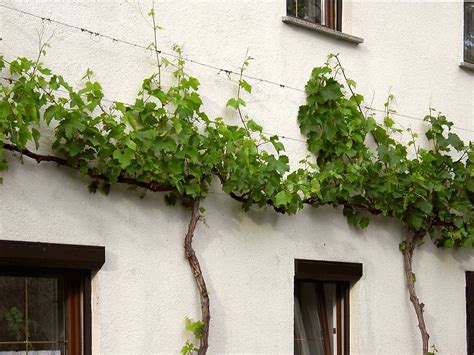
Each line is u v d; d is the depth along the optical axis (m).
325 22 9.98
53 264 7.50
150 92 8.09
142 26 8.27
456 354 10.63
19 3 7.53
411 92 10.49
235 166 8.35
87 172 7.63
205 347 8.22
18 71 7.28
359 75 10.02
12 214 7.29
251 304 8.77
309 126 9.38
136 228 8.01
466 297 10.86
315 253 9.35
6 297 7.48
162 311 8.10
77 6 7.87
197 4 8.67
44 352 7.64
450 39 10.98
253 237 8.84
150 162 7.88
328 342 9.68
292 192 8.73
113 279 7.83
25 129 7.12
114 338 7.80
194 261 8.27
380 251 9.96
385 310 9.95
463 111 11.05
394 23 10.41
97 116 7.76
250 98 9.02
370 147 9.95
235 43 8.95
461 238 10.46
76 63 7.82
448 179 10.32
